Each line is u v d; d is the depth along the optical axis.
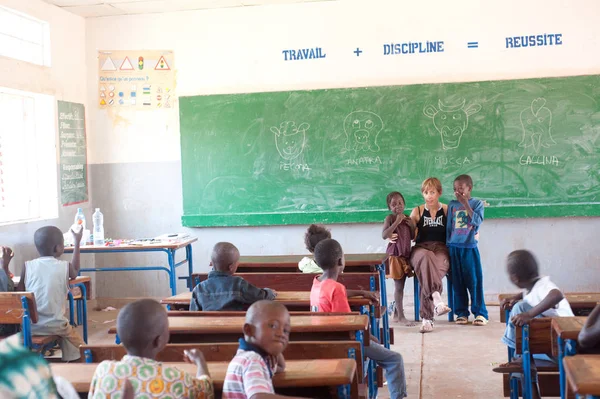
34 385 1.31
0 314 3.62
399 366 3.30
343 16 6.29
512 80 6.07
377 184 6.31
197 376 2.02
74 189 6.41
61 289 4.05
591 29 5.99
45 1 5.97
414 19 6.20
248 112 6.42
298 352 2.36
